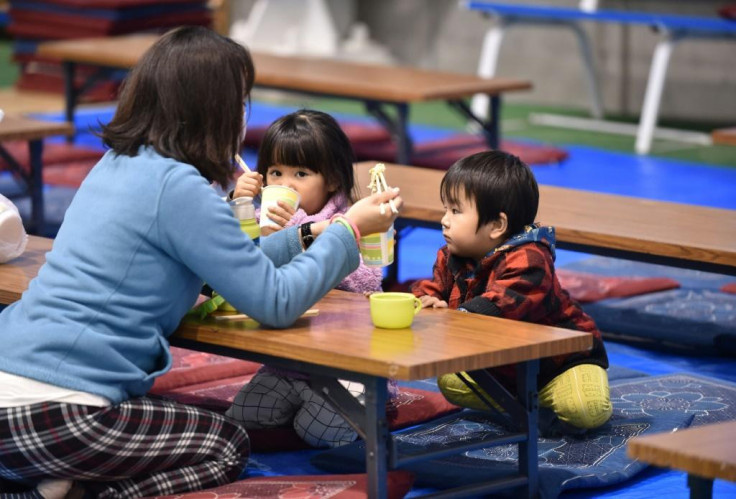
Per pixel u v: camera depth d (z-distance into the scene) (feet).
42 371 15.38
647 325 26.76
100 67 47.55
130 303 15.53
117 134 15.97
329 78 41.14
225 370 22.82
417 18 76.59
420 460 15.26
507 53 72.64
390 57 75.66
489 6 56.90
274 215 17.89
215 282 15.42
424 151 44.50
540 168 49.39
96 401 15.46
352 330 15.71
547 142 57.00
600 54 68.49
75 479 16.07
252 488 16.62
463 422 20.31
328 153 19.81
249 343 15.42
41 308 15.65
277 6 73.82
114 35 57.00
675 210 25.31
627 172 49.34
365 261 16.55
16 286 17.71
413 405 20.84
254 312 15.43
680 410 20.99
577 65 69.92
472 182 18.93
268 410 19.54
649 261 22.30
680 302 28.78
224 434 16.84
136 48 47.78
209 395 21.42
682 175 48.88
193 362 23.15
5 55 84.99
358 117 63.87
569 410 19.03
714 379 23.08
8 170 38.55
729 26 50.24
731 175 49.21
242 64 16.06
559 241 23.17
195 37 15.85
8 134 31.71
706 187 46.34
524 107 70.13
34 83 60.70
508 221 18.97
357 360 14.37
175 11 59.26
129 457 15.88
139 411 15.85
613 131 61.16
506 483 16.30
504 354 14.88
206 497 16.25
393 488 16.40
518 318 18.39
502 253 18.85
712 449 12.75
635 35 67.05
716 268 21.53
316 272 15.75
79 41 49.90
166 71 15.67
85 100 58.59
